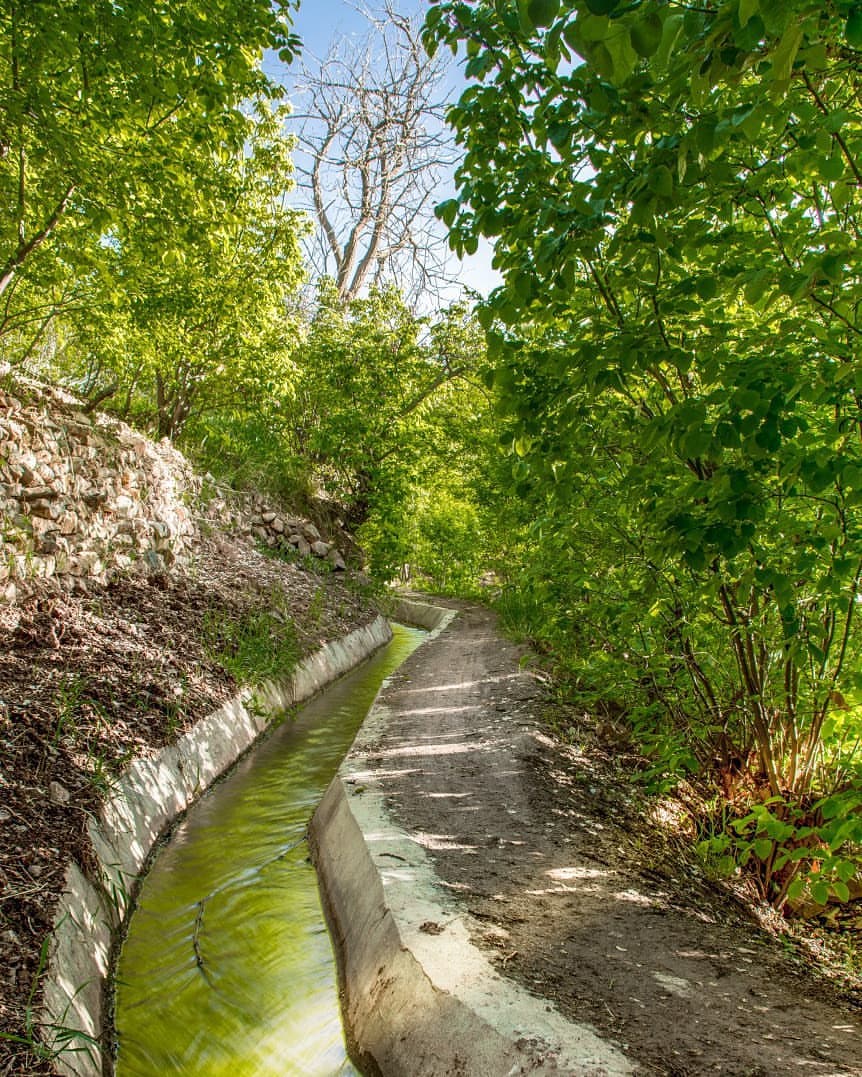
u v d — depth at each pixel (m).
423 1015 2.95
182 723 6.36
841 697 4.21
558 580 6.13
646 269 3.70
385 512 18.38
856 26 1.93
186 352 11.55
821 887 3.65
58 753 4.80
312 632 11.36
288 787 6.56
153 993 3.60
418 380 19.02
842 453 3.41
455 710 8.26
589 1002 2.91
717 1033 2.74
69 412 8.04
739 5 1.80
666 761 5.57
